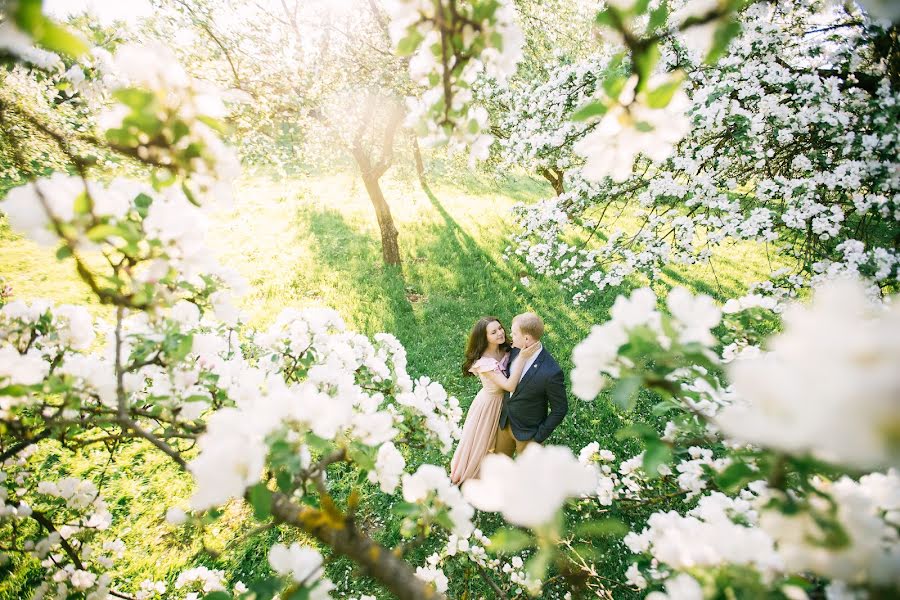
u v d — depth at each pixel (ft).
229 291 5.05
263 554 10.32
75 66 6.41
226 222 29.30
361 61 18.37
